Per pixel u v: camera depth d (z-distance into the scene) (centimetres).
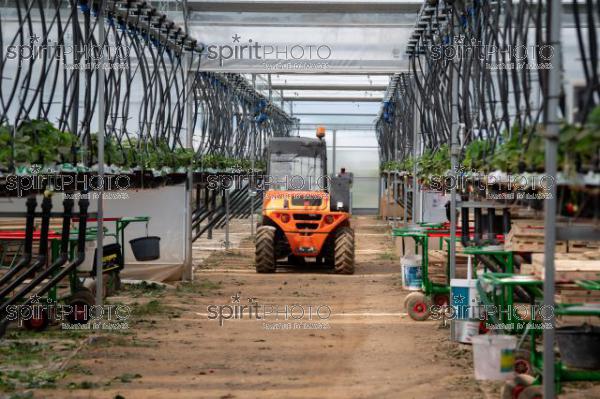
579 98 732
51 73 1477
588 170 700
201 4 1892
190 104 1855
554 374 769
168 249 1758
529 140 838
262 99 3195
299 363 1036
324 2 1875
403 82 2380
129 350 1092
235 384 929
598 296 960
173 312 1390
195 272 1986
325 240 2039
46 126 1081
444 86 1491
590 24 703
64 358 1033
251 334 1219
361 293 1666
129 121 1942
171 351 1094
